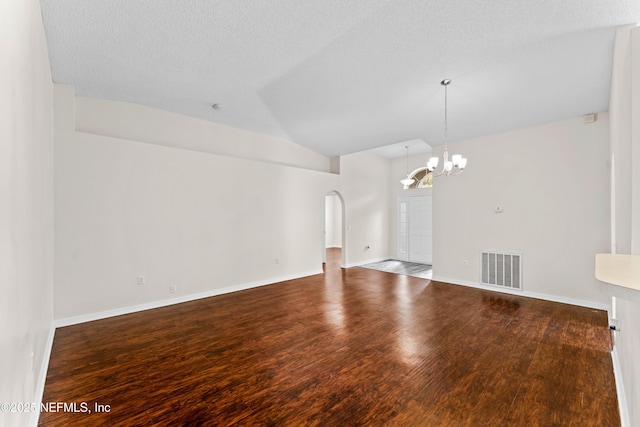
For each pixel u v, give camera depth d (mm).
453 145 5418
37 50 2027
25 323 1583
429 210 7734
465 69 3236
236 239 5008
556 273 4293
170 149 4258
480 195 5062
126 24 2594
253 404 2031
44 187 2461
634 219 1595
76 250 3471
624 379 1985
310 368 2492
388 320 3590
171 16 2514
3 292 1128
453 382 2277
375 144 5996
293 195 5945
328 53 3076
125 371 2449
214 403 2043
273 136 5789
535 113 4102
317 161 6766
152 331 3271
